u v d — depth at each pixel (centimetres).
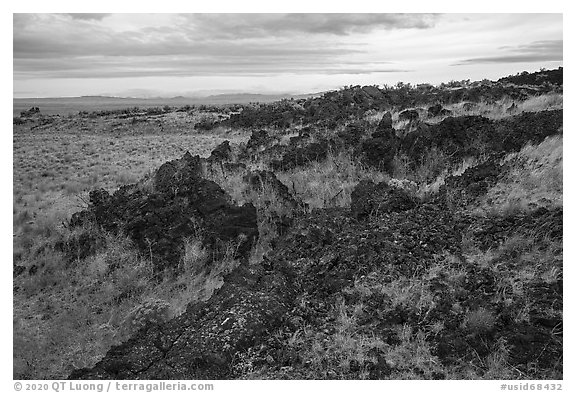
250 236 938
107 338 759
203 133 2638
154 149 2139
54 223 1173
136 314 774
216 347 604
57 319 830
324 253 746
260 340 614
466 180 888
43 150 2152
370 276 679
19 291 923
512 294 616
